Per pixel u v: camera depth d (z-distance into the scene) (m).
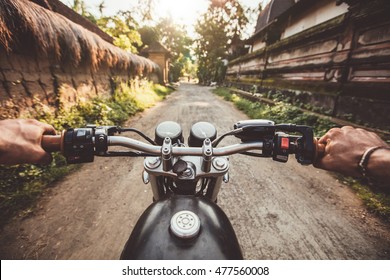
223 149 0.98
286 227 2.49
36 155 0.76
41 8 4.61
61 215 2.63
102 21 18.36
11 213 2.60
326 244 2.25
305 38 8.88
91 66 7.09
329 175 3.72
